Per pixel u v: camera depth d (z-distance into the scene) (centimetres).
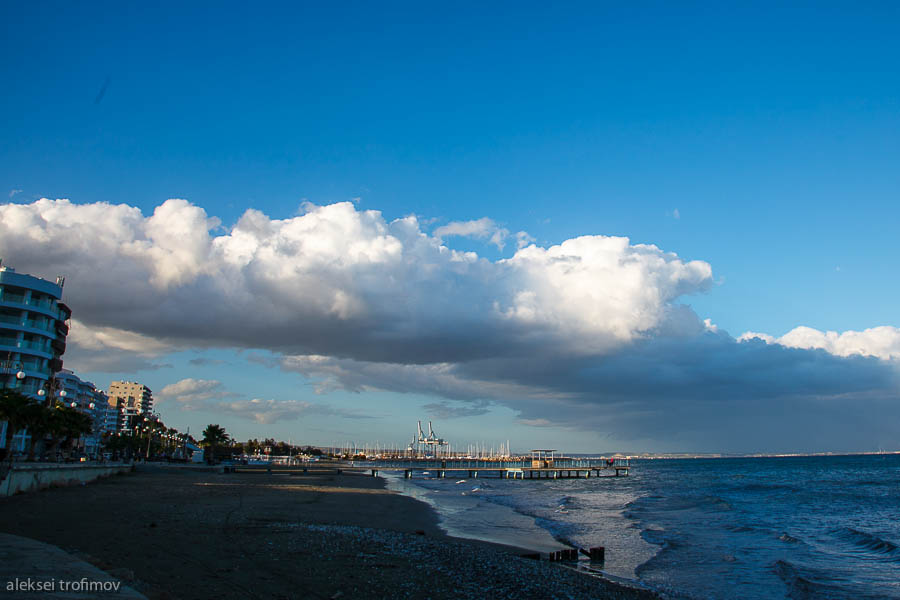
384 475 15312
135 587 1346
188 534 2552
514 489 10488
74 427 6844
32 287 7500
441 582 1941
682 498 7806
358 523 3847
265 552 2202
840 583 2642
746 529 4431
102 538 2297
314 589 1677
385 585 1816
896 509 6406
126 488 5747
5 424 6606
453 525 4275
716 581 2592
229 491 6047
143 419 18275
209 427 15425
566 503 6988
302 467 14938
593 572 2695
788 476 15400
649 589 2362
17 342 7306
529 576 2214
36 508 3400
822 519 5444
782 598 2322
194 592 1516
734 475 16900
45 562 1409
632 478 15925
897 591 2486
